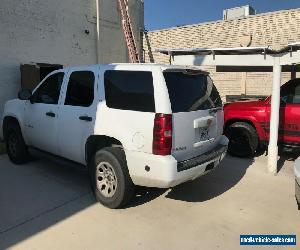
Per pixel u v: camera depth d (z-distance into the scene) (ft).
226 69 28.53
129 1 46.62
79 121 16.08
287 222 13.98
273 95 20.07
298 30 38.19
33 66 31.14
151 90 13.55
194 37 46.37
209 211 14.89
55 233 12.76
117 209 14.92
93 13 39.19
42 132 18.70
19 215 14.19
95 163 15.14
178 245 12.06
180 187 17.76
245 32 42.19
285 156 24.61
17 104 20.97
